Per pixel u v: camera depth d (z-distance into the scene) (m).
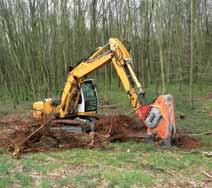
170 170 7.35
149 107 9.12
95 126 10.50
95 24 20.30
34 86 19.34
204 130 11.35
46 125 10.09
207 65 23.59
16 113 15.82
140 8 20.17
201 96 19.75
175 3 21.16
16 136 10.00
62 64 20.59
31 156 8.45
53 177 6.99
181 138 9.78
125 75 9.78
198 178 6.94
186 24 22.92
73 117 11.14
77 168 7.51
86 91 11.16
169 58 21.69
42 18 19.16
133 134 9.91
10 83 20.03
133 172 7.03
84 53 21.20
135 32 20.64
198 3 22.59
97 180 6.74
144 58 21.03
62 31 19.41
